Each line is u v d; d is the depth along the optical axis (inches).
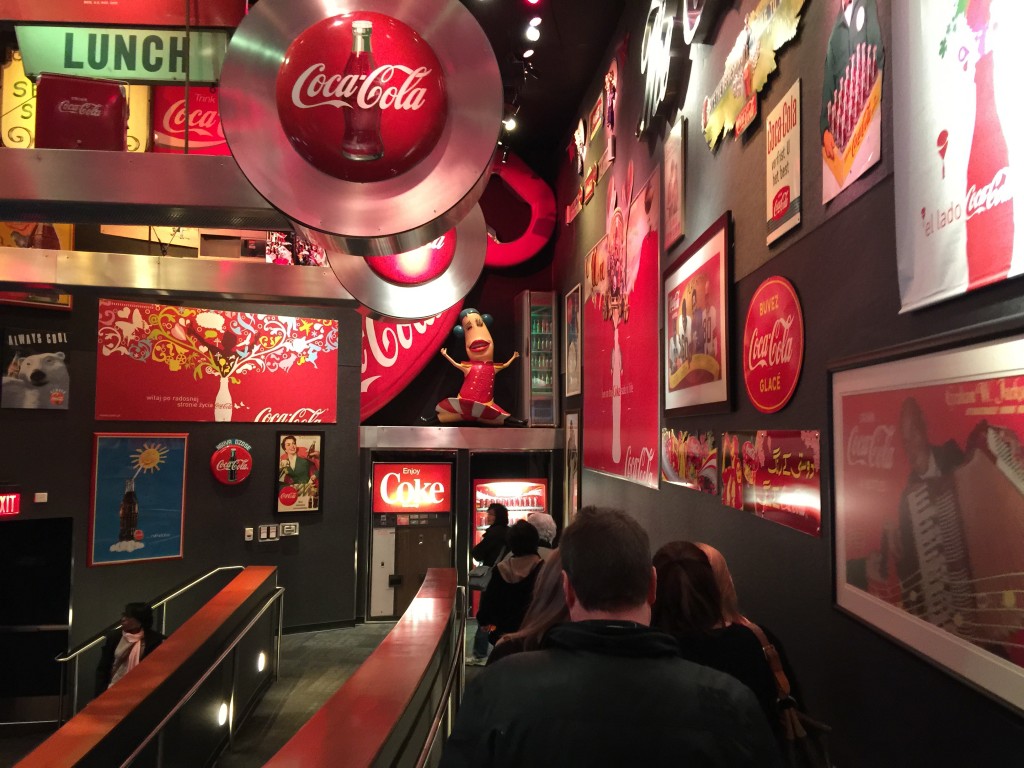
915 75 90.2
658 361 221.0
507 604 154.0
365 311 209.9
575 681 45.1
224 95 121.4
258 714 235.8
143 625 204.5
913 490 89.0
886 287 99.1
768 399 141.5
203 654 176.6
